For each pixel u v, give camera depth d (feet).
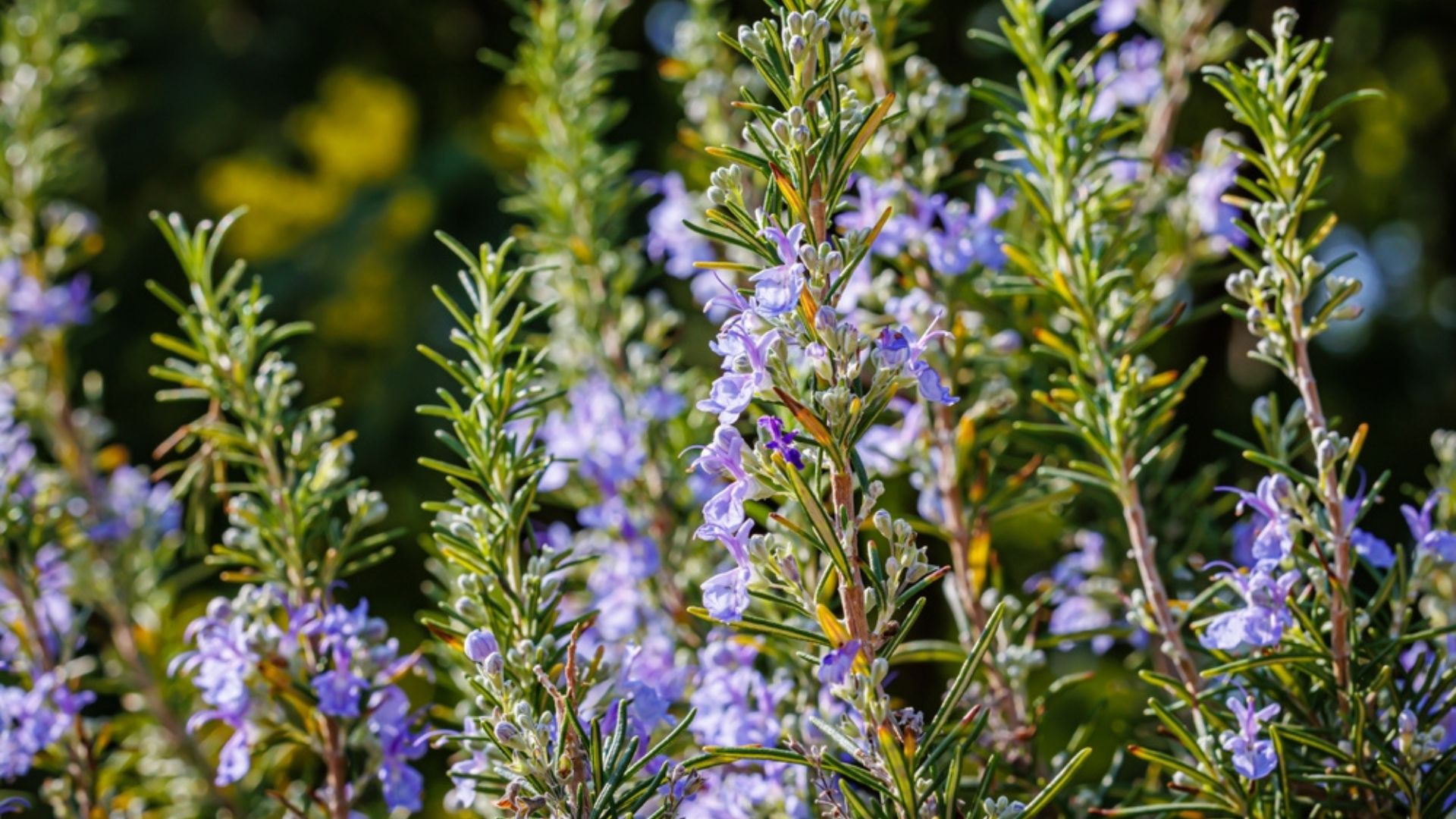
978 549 2.93
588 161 3.25
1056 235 2.83
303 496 2.81
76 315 3.42
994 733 2.84
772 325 2.45
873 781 2.44
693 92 3.28
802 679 2.81
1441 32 7.92
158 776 3.14
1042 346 2.94
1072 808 2.81
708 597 2.47
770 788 2.72
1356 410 7.23
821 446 2.44
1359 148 8.41
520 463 2.66
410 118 7.94
